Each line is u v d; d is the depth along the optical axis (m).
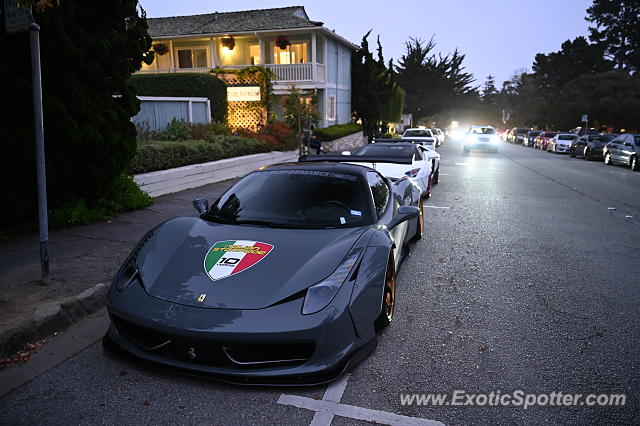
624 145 19.91
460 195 11.37
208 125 13.35
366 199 4.03
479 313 4.12
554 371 3.15
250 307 2.73
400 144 10.56
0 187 5.52
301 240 3.33
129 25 7.38
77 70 6.32
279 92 23.66
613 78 47.66
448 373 3.09
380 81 33.19
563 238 7.02
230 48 24.70
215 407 2.66
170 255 3.25
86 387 2.84
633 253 6.21
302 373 2.73
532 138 42.06
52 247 5.42
